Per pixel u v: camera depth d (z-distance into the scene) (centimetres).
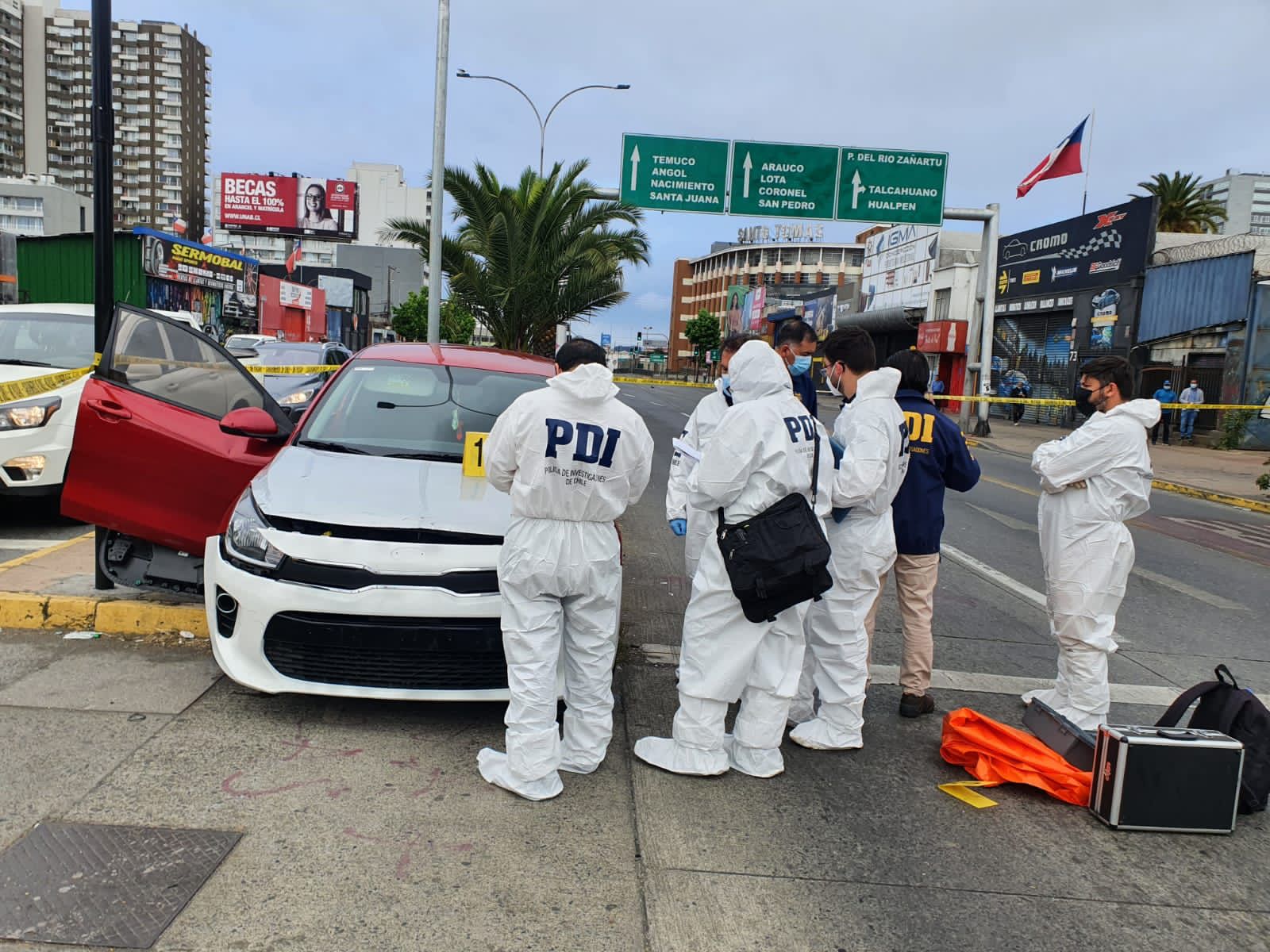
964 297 3528
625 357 15175
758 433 351
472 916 274
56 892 272
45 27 15312
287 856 299
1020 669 551
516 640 347
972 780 394
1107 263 2680
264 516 398
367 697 382
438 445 494
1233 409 2155
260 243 14875
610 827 333
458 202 2122
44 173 15612
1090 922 294
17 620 494
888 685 513
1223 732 381
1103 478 426
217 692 425
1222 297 2269
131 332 483
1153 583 808
